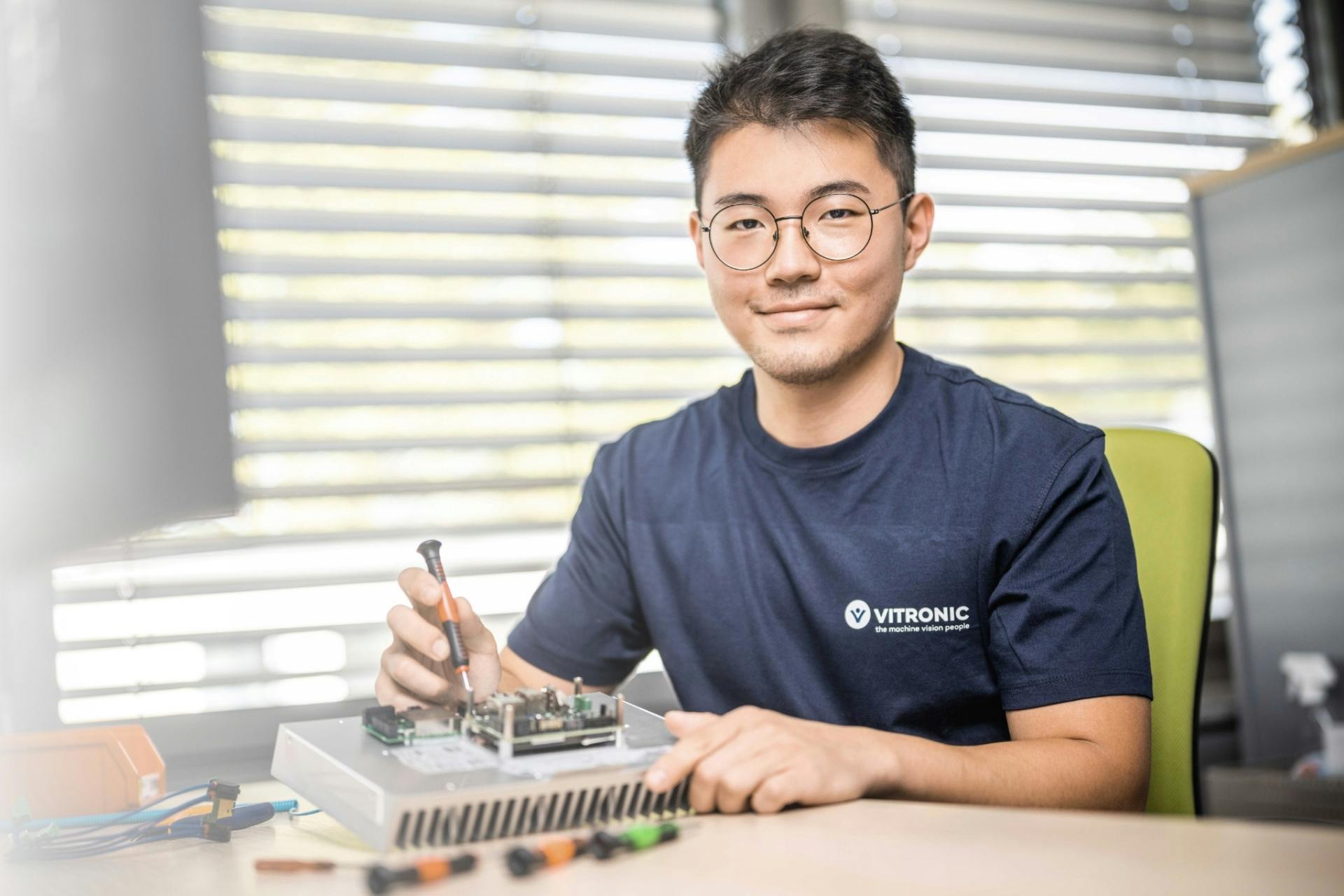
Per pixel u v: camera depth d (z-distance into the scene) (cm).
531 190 212
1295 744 211
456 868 61
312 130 198
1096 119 261
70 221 69
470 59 210
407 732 81
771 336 114
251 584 190
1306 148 205
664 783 72
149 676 183
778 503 121
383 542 198
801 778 74
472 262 207
